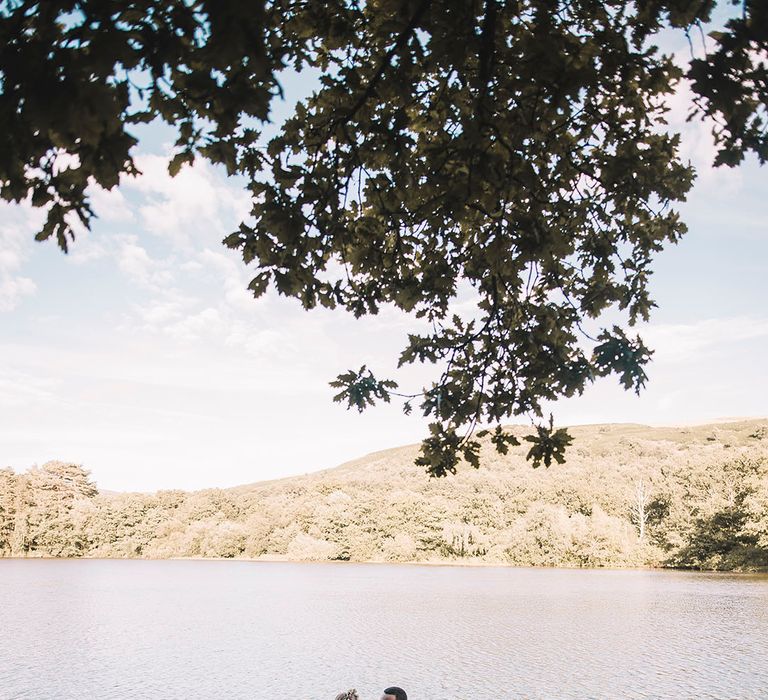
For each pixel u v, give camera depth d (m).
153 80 3.33
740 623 39.06
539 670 26.72
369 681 25.14
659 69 5.43
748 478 86.38
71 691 23.92
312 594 58.47
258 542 118.62
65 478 128.38
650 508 101.94
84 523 121.56
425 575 83.12
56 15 3.15
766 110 4.39
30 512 120.56
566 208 6.67
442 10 4.54
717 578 74.50
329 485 129.75
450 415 7.42
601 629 37.22
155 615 44.84
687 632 35.88
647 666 27.27
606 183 6.75
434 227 6.77
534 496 111.00
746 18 4.03
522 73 4.54
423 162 6.13
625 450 167.50
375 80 5.30
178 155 5.27
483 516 110.69
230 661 28.98
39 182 4.06
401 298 7.21
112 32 3.03
